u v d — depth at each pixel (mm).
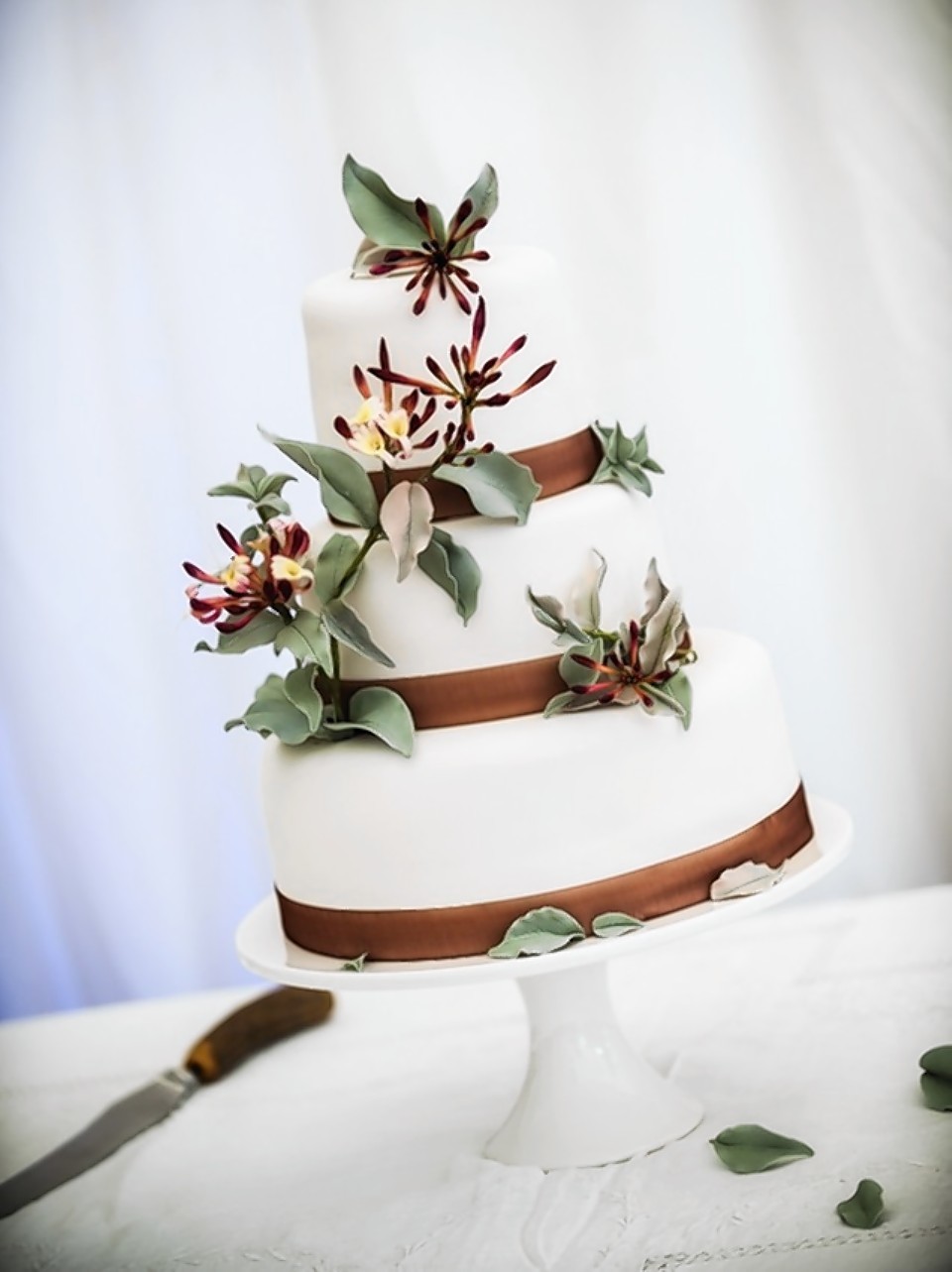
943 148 2137
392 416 1233
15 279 2252
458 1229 1300
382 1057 1737
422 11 2156
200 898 2412
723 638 1462
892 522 2234
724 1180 1302
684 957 1812
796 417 2217
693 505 2240
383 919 1289
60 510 2309
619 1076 1427
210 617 1281
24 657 2350
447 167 2180
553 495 1341
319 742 1354
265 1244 1350
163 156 2219
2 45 2193
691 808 1282
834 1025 1574
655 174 2170
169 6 2188
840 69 2133
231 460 2281
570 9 2143
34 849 2406
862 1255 1158
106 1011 1964
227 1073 1745
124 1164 1581
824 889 2352
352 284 1355
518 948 1235
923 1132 1322
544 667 1297
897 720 2291
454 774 1256
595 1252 1223
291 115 2197
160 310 2252
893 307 2180
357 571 1292
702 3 2135
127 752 2375
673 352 2205
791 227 2172
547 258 1378
